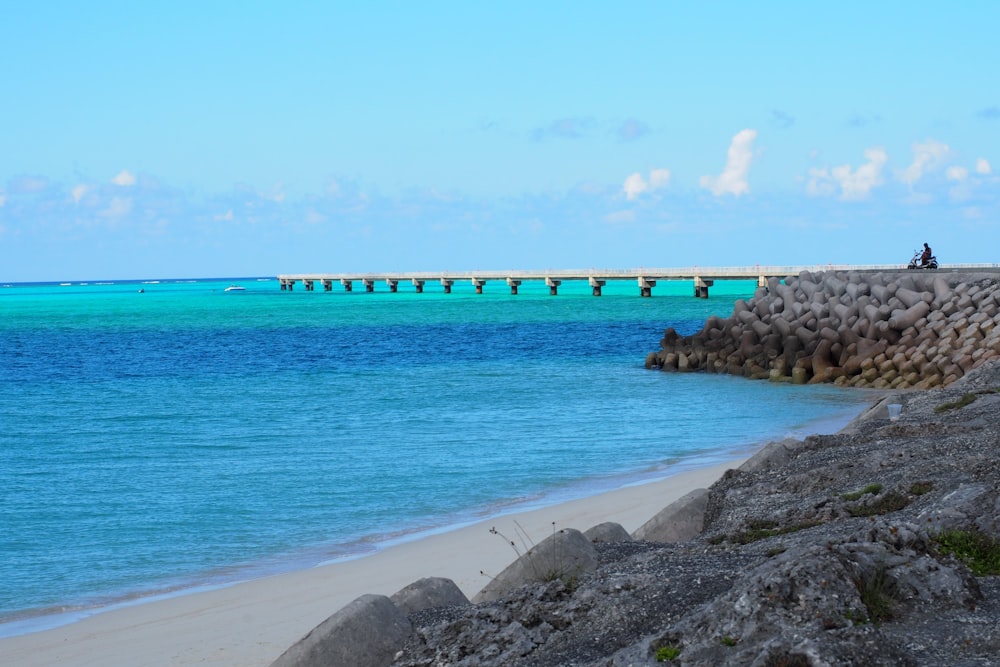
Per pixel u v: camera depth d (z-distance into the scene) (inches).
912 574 275.4
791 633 236.1
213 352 2541.8
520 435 1125.1
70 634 478.6
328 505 779.4
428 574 551.2
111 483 893.2
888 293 1658.5
